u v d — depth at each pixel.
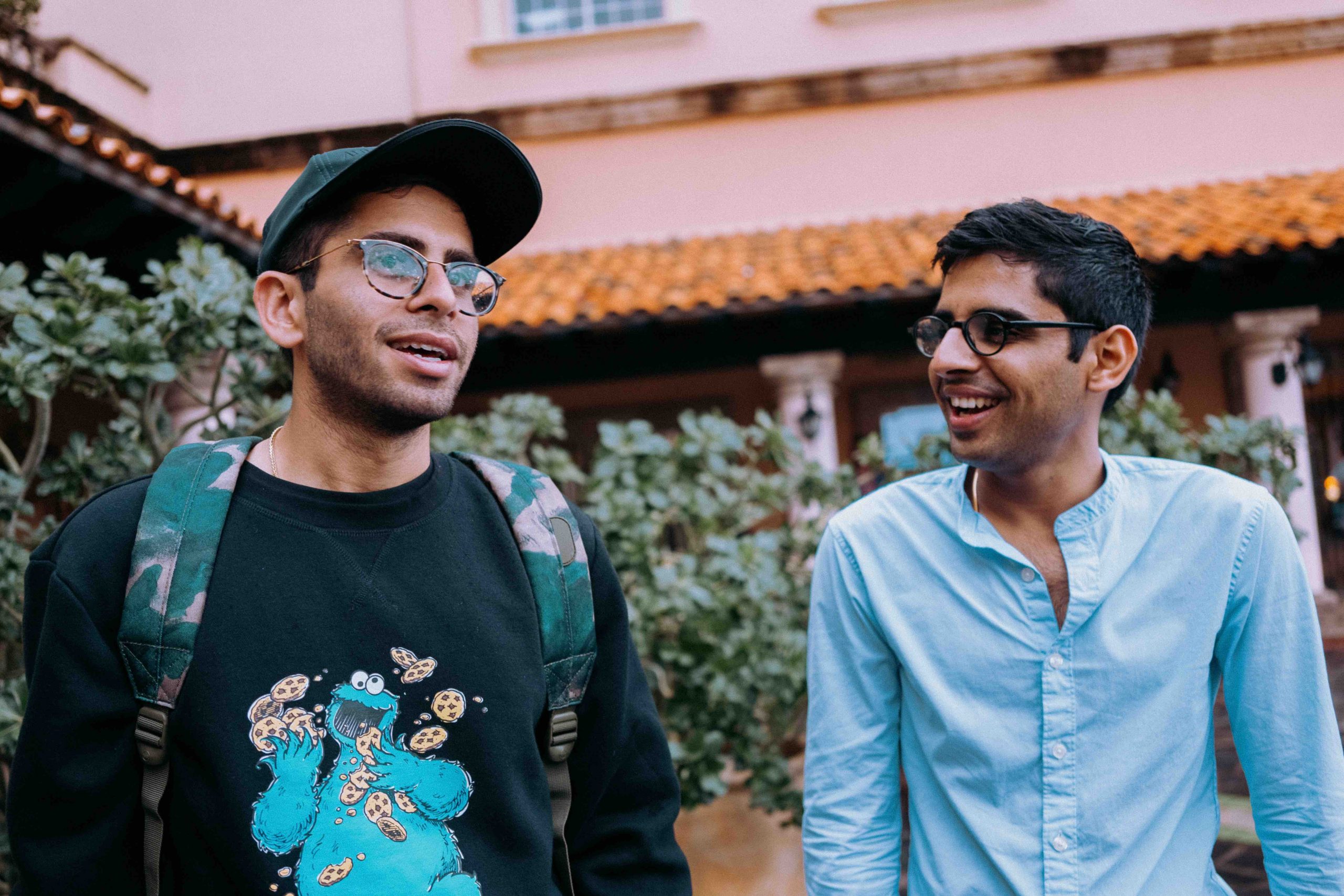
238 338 2.88
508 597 1.24
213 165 10.04
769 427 4.23
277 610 1.13
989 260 1.41
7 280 2.67
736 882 3.59
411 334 1.19
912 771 1.53
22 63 8.45
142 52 10.40
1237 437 4.28
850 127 10.20
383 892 1.08
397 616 1.16
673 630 3.61
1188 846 1.39
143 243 5.57
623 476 3.86
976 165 10.07
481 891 1.11
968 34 10.07
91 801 1.08
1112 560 1.42
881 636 1.54
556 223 10.31
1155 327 8.50
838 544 1.57
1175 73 9.92
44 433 2.78
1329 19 9.62
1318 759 1.37
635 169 10.31
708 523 3.93
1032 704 1.41
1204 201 8.87
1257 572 1.41
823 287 7.35
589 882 1.30
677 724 3.48
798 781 4.19
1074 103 10.01
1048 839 1.37
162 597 1.10
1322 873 1.35
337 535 1.19
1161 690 1.39
